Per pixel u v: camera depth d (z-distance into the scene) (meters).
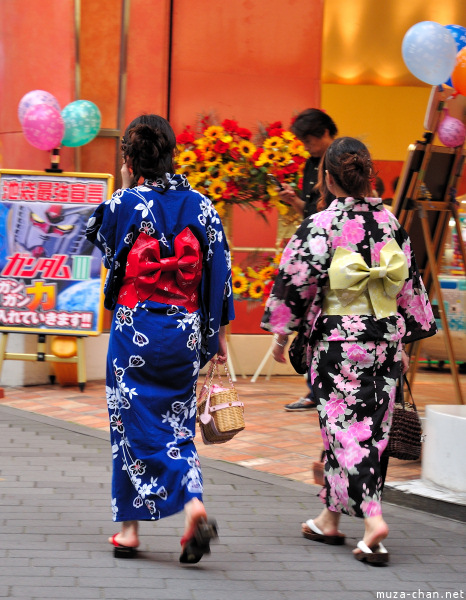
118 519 4.37
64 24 9.30
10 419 7.62
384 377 4.59
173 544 4.70
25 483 5.71
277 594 4.03
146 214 4.27
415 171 7.00
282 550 4.65
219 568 4.35
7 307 8.84
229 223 9.31
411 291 4.77
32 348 9.20
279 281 4.62
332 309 4.58
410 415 5.04
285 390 9.45
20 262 8.83
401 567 4.44
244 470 6.21
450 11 13.05
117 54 9.59
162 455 4.23
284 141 8.83
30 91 9.30
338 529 4.96
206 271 4.44
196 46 9.88
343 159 4.59
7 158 9.60
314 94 10.12
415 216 7.25
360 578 4.27
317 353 4.63
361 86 15.77
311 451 6.81
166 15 9.64
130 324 4.29
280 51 10.03
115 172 9.66
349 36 13.88
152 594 3.96
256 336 10.27
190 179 8.88
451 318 10.65
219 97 9.97
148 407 4.28
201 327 4.50
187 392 4.38
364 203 4.59
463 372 11.71
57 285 8.79
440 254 7.68
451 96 7.16
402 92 15.78
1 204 8.88
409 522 5.21
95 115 8.93
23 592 3.92
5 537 4.68
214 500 5.50
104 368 9.81
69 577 4.14
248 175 8.90
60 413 7.92
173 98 9.88
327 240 4.54
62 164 9.38
